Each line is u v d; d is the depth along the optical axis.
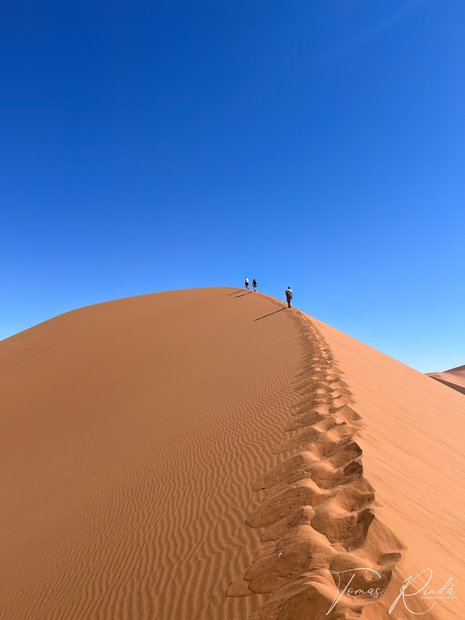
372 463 5.75
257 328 23.62
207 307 36.38
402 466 6.50
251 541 4.88
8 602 5.91
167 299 44.09
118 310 43.03
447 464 8.29
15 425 20.38
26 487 12.43
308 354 14.56
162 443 10.65
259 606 3.74
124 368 24.67
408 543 3.99
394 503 4.84
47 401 22.72
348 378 11.45
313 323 21.00
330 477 5.68
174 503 6.84
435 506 5.45
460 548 4.59
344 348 18.00
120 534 6.49
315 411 8.49
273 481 6.23
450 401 19.16
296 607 3.38
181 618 4.08
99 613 4.66
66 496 9.98
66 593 5.41
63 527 8.01
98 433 15.22
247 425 9.59
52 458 14.47
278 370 13.90
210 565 4.73
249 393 12.33
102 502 8.32
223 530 5.40
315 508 4.81
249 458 7.61
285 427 8.52
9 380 28.22
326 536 4.31
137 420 14.53
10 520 10.20
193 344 24.98
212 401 12.78
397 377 18.28
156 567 5.13
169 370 20.92
